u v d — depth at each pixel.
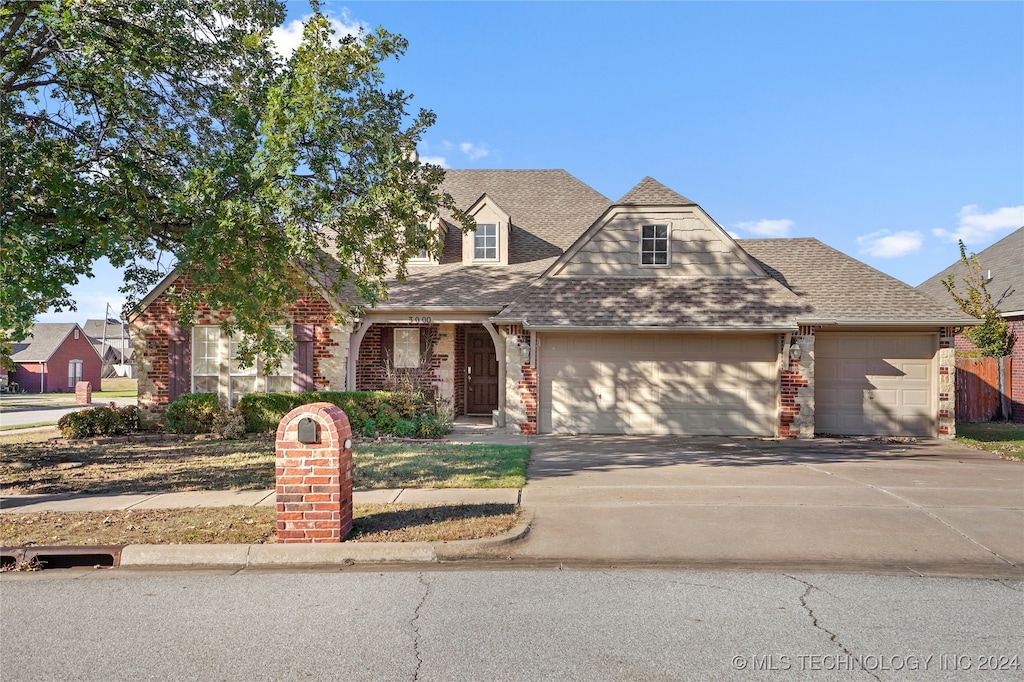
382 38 10.31
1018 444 14.12
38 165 8.77
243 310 10.66
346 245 10.34
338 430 6.77
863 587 5.73
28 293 9.07
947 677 4.14
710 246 16.41
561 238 20.08
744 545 6.86
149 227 9.82
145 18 10.17
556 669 4.21
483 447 13.20
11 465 11.48
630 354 15.89
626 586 5.75
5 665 4.29
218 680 4.07
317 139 9.64
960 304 21.64
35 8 9.38
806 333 15.20
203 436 14.93
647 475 10.41
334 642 4.61
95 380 56.66
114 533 7.06
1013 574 6.12
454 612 5.16
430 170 11.52
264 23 11.11
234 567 6.38
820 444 14.32
